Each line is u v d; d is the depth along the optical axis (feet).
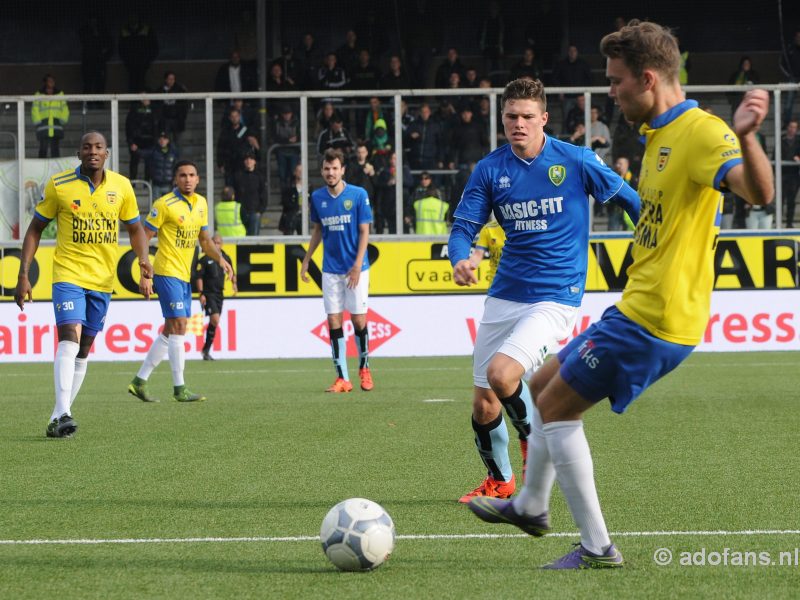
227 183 152.66
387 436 74.74
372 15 203.10
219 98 153.58
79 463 63.77
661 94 35.94
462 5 206.90
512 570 38.40
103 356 151.33
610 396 37.42
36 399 102.47
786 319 149.69
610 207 149.79
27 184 152.15
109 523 47.01
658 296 35.88
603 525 38.34
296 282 151.84
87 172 74.64
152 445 71.10
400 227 152.35
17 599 35.37
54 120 152.97
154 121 153.89
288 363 143.95
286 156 153.17
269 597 35.19
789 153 150.30
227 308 151.84
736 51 207.10
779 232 149.28
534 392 38.93
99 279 76.13
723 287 149.79
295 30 205.87
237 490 54.70
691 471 59.11
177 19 210.38
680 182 35.27
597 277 149.89
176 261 96.17
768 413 85.87
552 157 50.52
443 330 151.64
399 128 152.15
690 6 205.87
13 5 209.56
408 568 38.86
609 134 151.64
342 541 38.06
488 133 152.56
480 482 56.70
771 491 53.01
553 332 49.47
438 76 191.62
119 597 35.53
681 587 35.86
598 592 35.32
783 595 34.91
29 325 150.61
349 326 151.94
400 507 50.21
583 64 185.26
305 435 75.46
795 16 206.08
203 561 40.19
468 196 51.47
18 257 150.82
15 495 53.62
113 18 211.00
